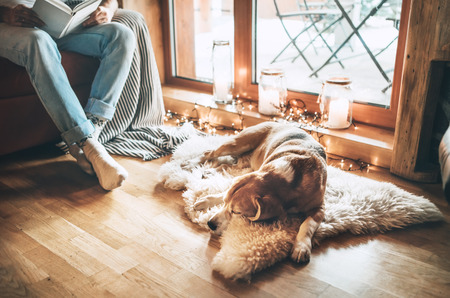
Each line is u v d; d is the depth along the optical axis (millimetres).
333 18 3104
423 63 1737
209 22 3990
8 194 1886
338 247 1485
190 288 1291
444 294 1247
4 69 2006
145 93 2488
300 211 1541
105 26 2188
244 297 1248
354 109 2371
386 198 1687
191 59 3385
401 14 2043
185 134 2438
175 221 1664
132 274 1354
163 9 3098
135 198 1845
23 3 2227
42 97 1944
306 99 2549
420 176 1899
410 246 1484
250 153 1992
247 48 2703
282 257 1415
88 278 1336
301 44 3473
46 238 1554
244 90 2828
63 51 2258
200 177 1917
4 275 1353
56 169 2137
